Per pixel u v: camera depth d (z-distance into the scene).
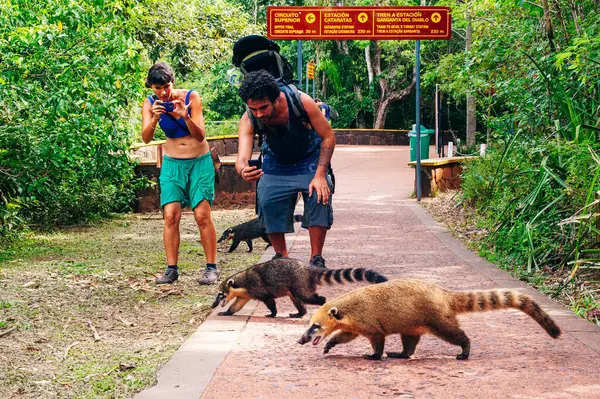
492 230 9.24
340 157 27.38
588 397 3.81
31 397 4.19
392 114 42.69
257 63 6.21
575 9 9.86
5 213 9.95
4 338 5.41
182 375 4.29
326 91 40.88
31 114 9.55
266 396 3.91
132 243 10.11
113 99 10.04
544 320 4.45
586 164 7.59
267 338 5.14
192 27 19.06
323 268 5.66
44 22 8.61
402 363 4.50
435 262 8.10
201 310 6.18
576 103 8.62
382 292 4.52
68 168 10.19
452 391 3.93
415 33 14.21
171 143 7.28
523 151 9.07
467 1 13.67
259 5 34.41
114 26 9.95
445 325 4.49
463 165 14.84
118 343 5.27
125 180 13.04
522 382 4.06
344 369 4.38
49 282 7.35
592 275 7.15
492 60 11.95
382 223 11.40
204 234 7.33
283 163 6.42
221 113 37.69
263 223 6.70
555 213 7.99
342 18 14.20
